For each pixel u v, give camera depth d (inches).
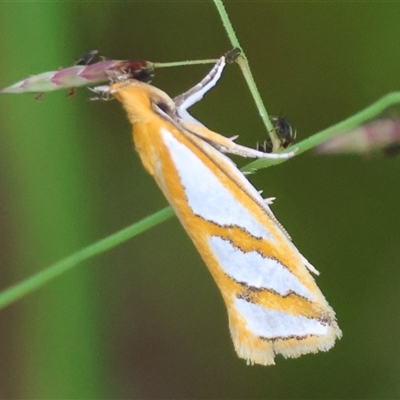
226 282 5.2
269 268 5.2
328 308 5.2
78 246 5.9
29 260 5.9
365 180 5.9
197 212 5.2
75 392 5.9
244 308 5.2
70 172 5.9
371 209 5.9
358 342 5.9
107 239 5.4
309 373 5.9
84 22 5.9
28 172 5.9
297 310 5.2
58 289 5.9
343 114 5.9
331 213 5.9
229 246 5.2
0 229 5.9
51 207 5.9
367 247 5.9
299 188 5.9
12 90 5.2
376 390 5.9
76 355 5.9
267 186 5.9
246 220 5.2
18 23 5.8
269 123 5.3
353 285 5.9
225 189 5.2
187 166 5.2
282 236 5.2
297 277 5.2
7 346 5.9
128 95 5.2
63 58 5.8
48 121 5.9
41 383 5.9
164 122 5.2
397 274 5.9
